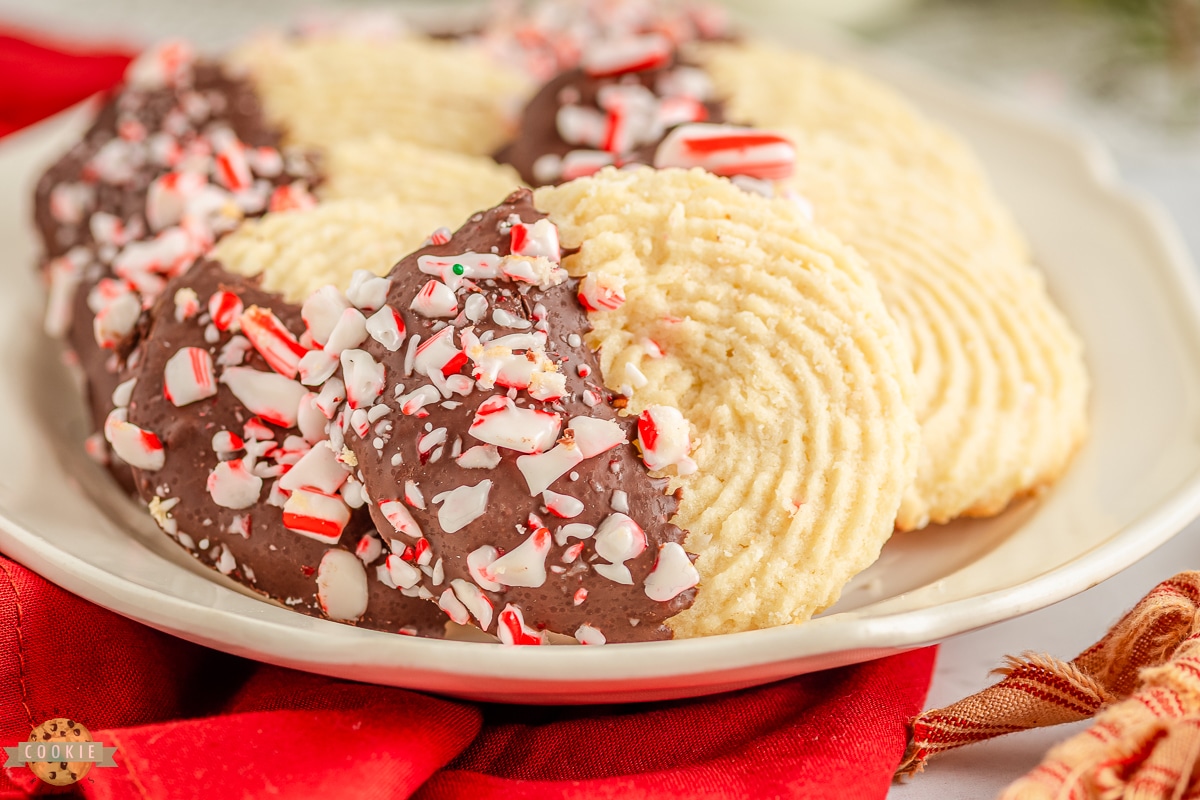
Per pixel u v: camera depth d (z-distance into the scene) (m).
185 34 0.50
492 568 0.25
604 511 0.25
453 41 0.39
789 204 0.28
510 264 0.26
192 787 0.24
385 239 0.28
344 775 0.24
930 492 0.28
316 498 0.26
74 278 0.32
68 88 0.41
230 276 0.28
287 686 0.26
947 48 0.50
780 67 0.35
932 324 0.29
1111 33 0.48
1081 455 0.29
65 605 0.26
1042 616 0.28
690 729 0.25
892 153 0.33
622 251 0.27
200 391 0.27
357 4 0.53
